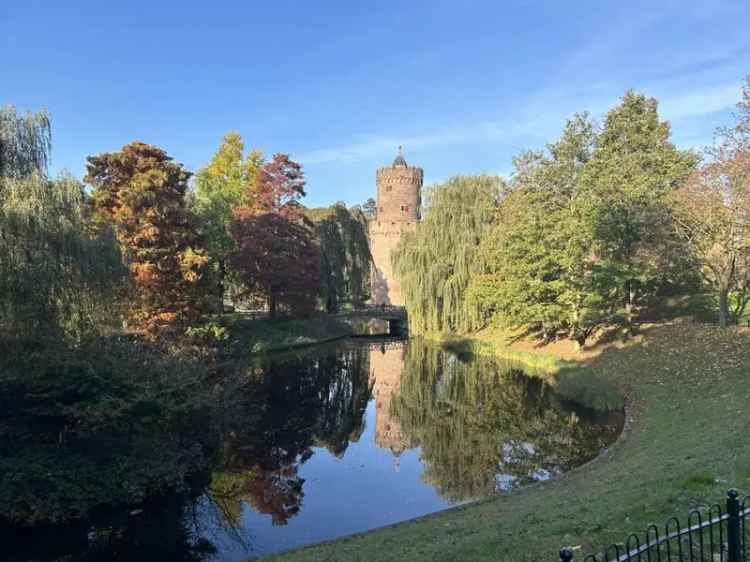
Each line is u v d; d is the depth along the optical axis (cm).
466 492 1276
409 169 6638
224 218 3222
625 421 1641
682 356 2041
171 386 1372
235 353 3322
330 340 4397
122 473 1238
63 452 1241
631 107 3350
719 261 2175
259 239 3694
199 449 1498
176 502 1258
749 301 2739
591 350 2677
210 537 1098
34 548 1069
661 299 3159
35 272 1269
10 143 1404
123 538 1102
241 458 1603
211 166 4106
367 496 1302
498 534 729
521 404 2134
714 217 2005
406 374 2934
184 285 2534
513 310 2909
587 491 924
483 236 3403
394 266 3975
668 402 1616
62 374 1238
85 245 1380
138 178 2425
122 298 1794
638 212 2438
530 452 1545
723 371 1697
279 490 1347
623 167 2886
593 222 2495
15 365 1252
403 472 1459
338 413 2170
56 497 1134
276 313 4288
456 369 2959
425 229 3694
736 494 432
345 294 5397
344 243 5434
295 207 4247
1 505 1087
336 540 948
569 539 632
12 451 1200
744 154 1889
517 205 3044
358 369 3116
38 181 1363
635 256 2628
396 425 1958
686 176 2575
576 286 2691
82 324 1406
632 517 669
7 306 1248
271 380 2823
